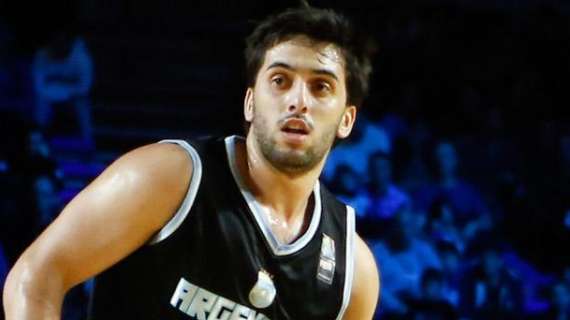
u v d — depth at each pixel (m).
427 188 20.73
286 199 6.27
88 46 25.17
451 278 18.48
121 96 24.11
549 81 24.70
